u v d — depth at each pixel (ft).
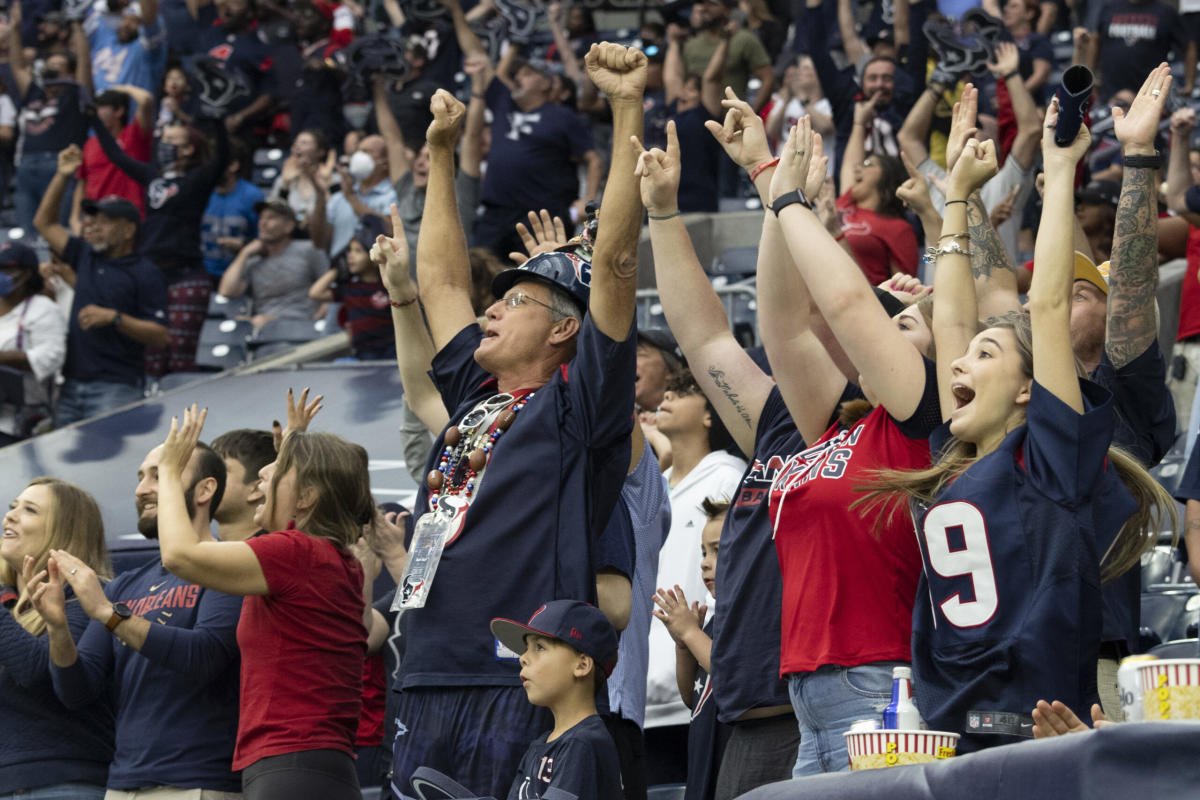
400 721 25.50
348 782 28.02
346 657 28.53
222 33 97.86
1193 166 59.57
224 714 30.63
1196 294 51.37
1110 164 68.08
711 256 82.12
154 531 33.58
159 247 79.25
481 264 48.42
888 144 69.62
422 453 41.24
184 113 91.04
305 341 75.36
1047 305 21.01
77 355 67.77
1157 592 38.65
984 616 20.26
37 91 97.71
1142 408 27.68
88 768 32.73
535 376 27.14
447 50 84.99
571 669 24.03
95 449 60.49
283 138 96.63
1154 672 16.96
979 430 21.57
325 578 28.32
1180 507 34.96
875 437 23.85
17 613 34.09
